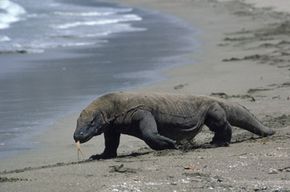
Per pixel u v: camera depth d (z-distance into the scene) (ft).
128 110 82.58
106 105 82.38
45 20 275.80
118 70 160.97
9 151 94.38
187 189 61.00
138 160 76.64
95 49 199.52
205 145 85.20
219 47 196.54
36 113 118.32
